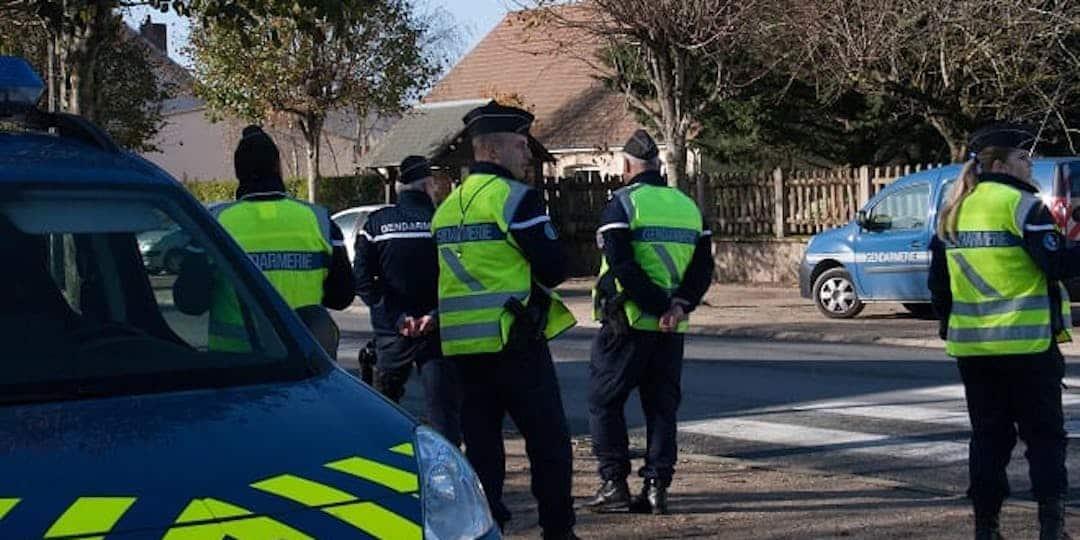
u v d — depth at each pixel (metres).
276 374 4.39
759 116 29.38
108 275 4.73
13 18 12.88
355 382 4.45
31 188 4.73
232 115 36.66
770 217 27.56
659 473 8.12
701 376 14.87
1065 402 12.20
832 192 26.67
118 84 42.38
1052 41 22.42
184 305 4.71
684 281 7.95
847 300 20.42
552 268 6.61
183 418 3.95
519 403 6.68
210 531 3.48
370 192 38.59
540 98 42.91
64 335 4.40
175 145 61.62
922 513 8.12
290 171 50.31
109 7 10.68
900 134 28.81
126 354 4.38
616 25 22.27
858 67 23.91
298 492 3.66
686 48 21.92
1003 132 6.95
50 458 3.63
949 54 23.56
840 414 12.15
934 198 19.16
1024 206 6.81
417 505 3.77
